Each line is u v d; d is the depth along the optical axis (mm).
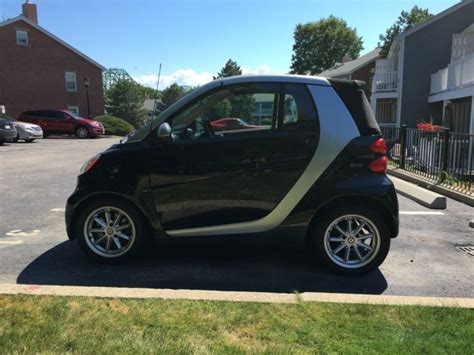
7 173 11195
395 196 4203
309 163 4168
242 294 3613
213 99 4309
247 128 4281
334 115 4184
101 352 2725
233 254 4914
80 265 4547
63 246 5172
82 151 17734
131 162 4305
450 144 8797
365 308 3375
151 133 4352
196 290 3768
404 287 4098
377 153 4191
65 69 37750
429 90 20344
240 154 4227
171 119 4340
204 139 4285
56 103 37562
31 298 3463
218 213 4320
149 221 4395
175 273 4363
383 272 4465
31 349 2746
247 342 2893
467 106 17094
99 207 4430
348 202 4250
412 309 3365
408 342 2920
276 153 4191
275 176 4207
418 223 6312
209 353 2730
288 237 4336
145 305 3381
